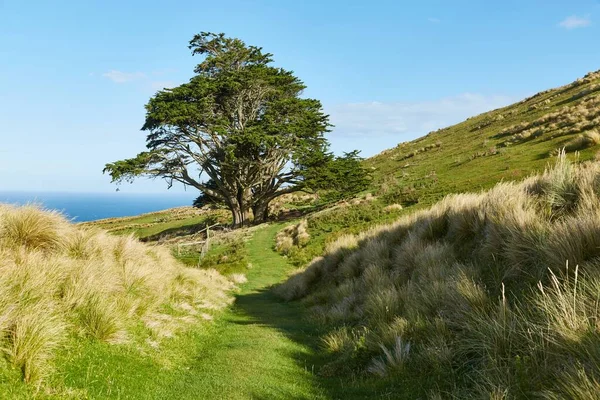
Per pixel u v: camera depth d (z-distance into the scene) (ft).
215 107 128.57
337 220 96.68
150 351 17.61
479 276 19.22
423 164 141.59
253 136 114.11
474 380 12.16
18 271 16.15
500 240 20.26
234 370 17.31
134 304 20.97
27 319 12.92
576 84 178.91
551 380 10.53
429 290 20.27
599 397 8.63
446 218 30.14
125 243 30.30
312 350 21.58
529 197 23.11
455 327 16.43
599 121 92.22
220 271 74.54
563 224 16.97
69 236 24.97
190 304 29.99
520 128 132.57
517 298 15.66
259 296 51.16
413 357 15.58
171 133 121.29
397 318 19.39
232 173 131.75
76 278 18.49
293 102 125.59
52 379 12.16
